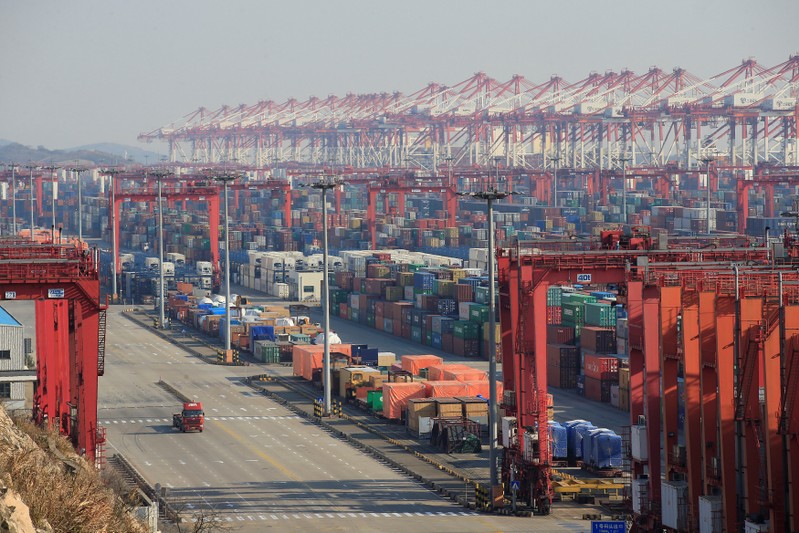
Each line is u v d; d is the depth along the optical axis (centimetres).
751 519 14725
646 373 17800
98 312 17600
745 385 14862
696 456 16075
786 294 15375
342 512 19338
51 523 9462
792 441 14088
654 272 18275
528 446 19738
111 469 19750
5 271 17375
